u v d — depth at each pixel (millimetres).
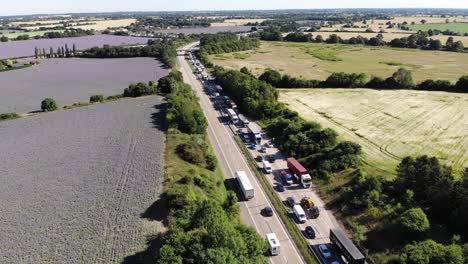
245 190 69562
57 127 110562
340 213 64875
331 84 154375
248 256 49281
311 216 64688
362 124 106812
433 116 111312
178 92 139375
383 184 67062
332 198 69312
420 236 54250
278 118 109438
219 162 86625
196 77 181750
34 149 93562
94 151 89812
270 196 71125
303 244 57500
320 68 194875
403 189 63938
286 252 56062
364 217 61812
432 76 166875
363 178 69562
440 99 129750
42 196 69562
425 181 62969
